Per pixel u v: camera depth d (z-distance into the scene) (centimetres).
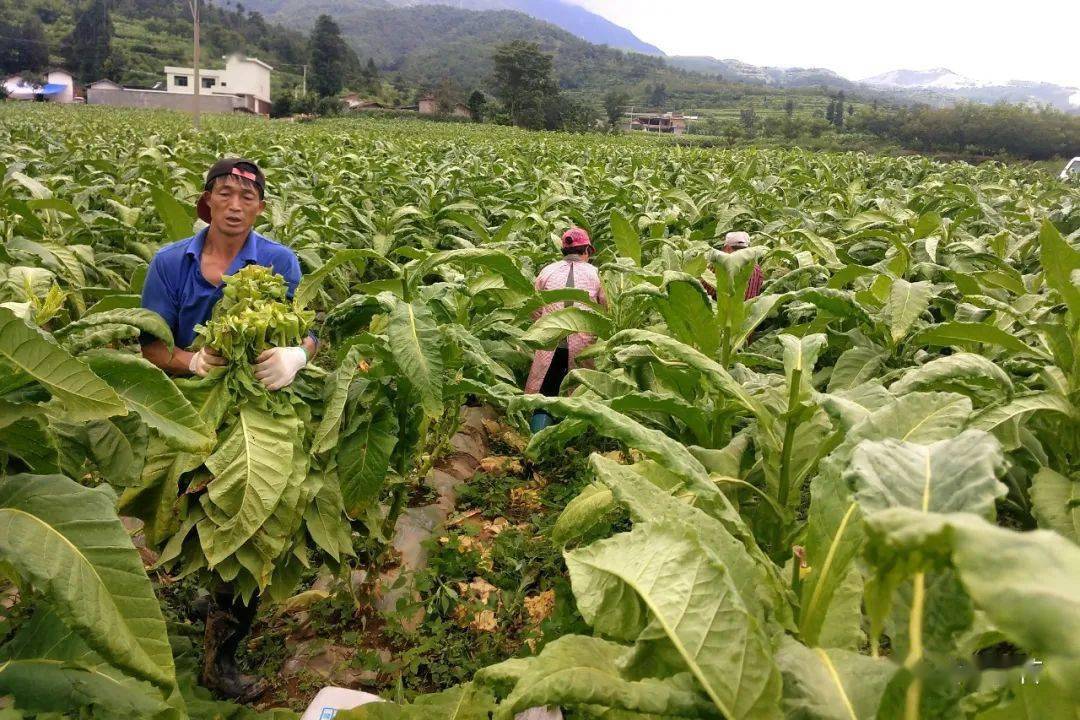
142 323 231
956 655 103
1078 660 60
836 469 148
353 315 304
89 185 846
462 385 293
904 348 360
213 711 246
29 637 172
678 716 115
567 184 1220
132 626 154
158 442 249
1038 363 286
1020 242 602
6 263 414
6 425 172
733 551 143
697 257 505
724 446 263
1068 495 217
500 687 136
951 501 106
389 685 300
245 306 261
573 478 480
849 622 143
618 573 130
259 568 244
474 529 417
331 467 273
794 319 387
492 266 335
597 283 513
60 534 155
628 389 285
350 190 975
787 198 1116
